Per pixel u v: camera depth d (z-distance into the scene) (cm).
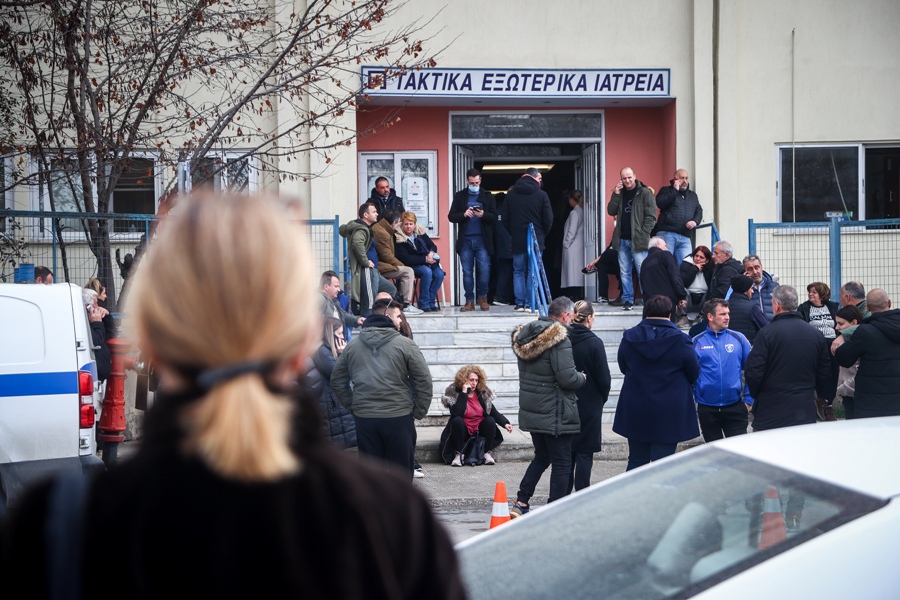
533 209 1344
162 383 141
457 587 143
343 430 801
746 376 764
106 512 132
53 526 132
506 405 1196
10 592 132
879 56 1468
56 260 1073
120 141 1095
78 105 1162
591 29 1444
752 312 1089
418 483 916
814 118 1466
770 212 1468
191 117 1179
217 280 134
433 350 1220
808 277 1463
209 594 128
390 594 135
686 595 227
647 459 750
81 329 751
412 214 1334
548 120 1528
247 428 130
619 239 1382
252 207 141
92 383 754
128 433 1064
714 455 288
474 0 1424
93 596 129
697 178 1449
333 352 831
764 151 1466
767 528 240
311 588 130
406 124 1502
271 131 1346
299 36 1152
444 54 1422
